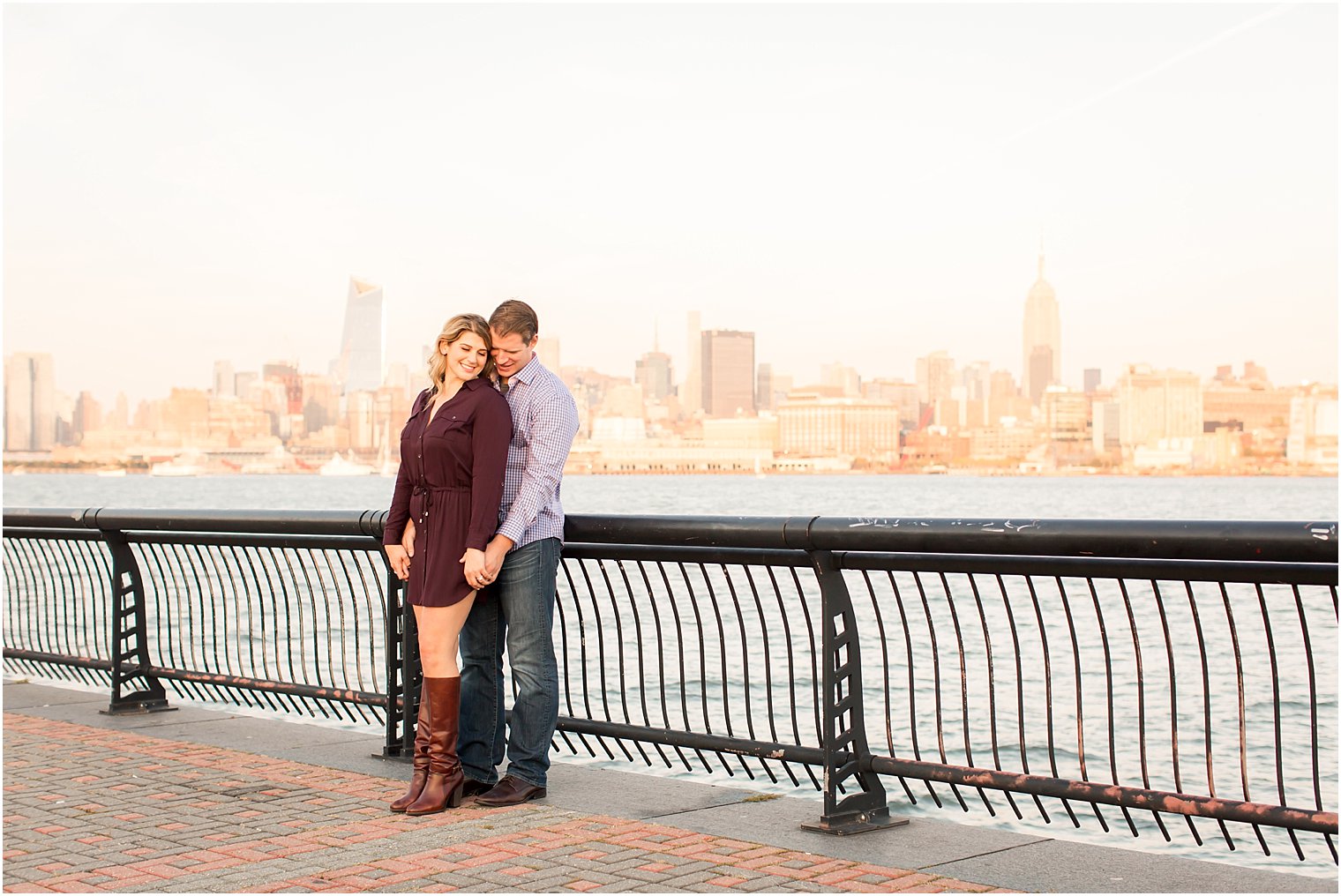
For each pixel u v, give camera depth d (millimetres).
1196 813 4340
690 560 5555
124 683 7961
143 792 5773
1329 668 20594
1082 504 156500
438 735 5418
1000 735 13297
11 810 5449
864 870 4469
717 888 4277
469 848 4785
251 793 5750
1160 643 23844
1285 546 4008
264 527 7008
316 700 7074
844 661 5094
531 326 5500
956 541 4664
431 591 5383
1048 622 26422
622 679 5930
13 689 8844
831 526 4961
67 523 8000
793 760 5230
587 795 5637
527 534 5477
